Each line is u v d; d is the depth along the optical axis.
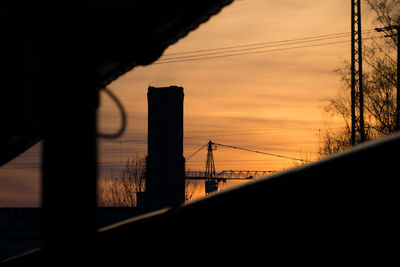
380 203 4.41
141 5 6.99
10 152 13.99
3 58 6.52
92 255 6.13
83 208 6.13
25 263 7.50
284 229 5.01
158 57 8.32
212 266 5.55
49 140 6.18
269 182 5.29
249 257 5.24
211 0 7.89
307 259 4.79
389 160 4.42
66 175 6.13
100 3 6.51
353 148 4.84
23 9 6.22
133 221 6.61
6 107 6.33
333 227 4.66
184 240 5.91
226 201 5.62
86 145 6.19
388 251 4.30
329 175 4.80
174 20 7.99
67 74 6.23
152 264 6.14
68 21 6.29
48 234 6.16
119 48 7.88
